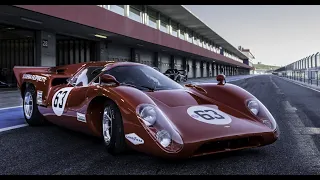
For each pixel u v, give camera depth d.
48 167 2.58
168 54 32.59
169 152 2.34
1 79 17.22
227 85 3.48
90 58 19.11
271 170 2.50
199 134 2.44
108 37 17.56
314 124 4.81
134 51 24.08
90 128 3.10
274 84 21.50
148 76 3.50
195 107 2.90
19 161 2.75
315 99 9.53
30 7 10.05
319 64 21.50
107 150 2.93
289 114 6.00
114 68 3.44
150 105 2.54
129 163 2.66
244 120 2.86
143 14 23.75
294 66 36.66
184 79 26.12
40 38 14.54
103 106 3.12
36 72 4.64
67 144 3.37
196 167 2.55
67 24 12.84
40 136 3.76
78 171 2.47
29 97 4.47
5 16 11.20
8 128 4.27
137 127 2.49
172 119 2.58
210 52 39.81
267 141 2.78
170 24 30.52
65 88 3.75
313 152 3.06
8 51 17.48
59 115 3.69
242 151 3.05
